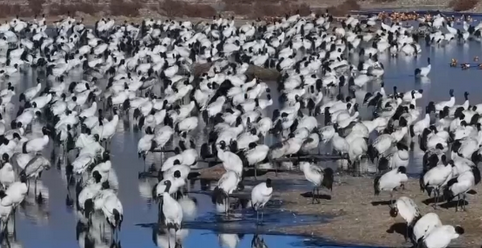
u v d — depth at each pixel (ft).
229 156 140.87
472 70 277.64
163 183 127.54
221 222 125.39
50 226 127.54
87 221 126.62
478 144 152.25
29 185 149.59
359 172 149.79
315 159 156.87
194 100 207.72
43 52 316.81
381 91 216.74
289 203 132.36
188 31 344.28
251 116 183.32
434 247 104.47
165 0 465.88
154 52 284.61
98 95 225.35
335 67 258.16
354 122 171.63
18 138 165.78
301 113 190.80
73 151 173.68
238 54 290.56
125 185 147.02
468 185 122.72
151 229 124.57
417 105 218.18
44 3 454.81
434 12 456.45
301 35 336.08
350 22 373.40
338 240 115.96
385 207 128.26
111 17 432.66
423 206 126.82
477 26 362.53
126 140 183.52
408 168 153.99
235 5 459.73
